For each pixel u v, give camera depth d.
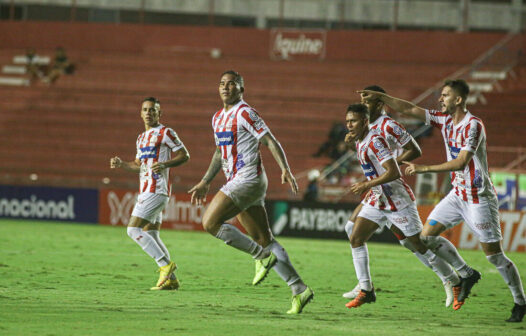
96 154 91.50
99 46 113.25
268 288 33.53
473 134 25.42
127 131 95.00
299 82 102.44
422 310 28.59
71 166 90.19
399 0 111.00
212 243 57.75
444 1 110.88
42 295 28.92
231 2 113.38
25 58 109.25
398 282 38.09
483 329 24.08
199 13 114.19
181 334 21.48
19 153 91.31
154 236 32.66
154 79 103.38
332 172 74.50
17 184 83.19
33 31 114.19
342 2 111.75
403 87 100.94
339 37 108.94
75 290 30.83
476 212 26.28
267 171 86.00
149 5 114.69
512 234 59.81
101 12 115.75
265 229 26.02
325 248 57.16
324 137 92.19
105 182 83.31
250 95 99.69
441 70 105.50
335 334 22.17
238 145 25.75
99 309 25.73
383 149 26.28
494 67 101.12
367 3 111.56
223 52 111.19
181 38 112.19
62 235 60.25
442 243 27.53
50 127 95.31
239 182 25.52
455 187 26.95
